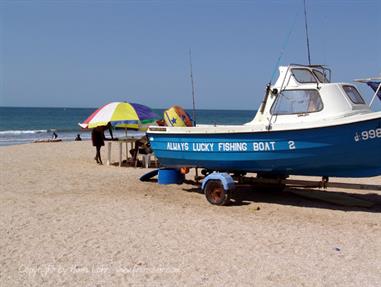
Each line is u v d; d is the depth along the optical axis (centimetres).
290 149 912
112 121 1602
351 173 930
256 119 1016
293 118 947
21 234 787
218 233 792
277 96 978
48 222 866
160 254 684
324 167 929
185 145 1068
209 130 1010
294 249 707
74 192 1174
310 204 1029
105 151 2317
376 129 831
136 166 1706
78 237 769
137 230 809
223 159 1013
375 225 847
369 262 652
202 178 1183
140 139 1719
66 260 660
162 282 580
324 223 862
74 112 14550
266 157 951
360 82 959
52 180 1366
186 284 574
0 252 695
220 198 1005
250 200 1075
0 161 1853
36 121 8962
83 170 1592
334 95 909
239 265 638
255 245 726
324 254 684
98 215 920
